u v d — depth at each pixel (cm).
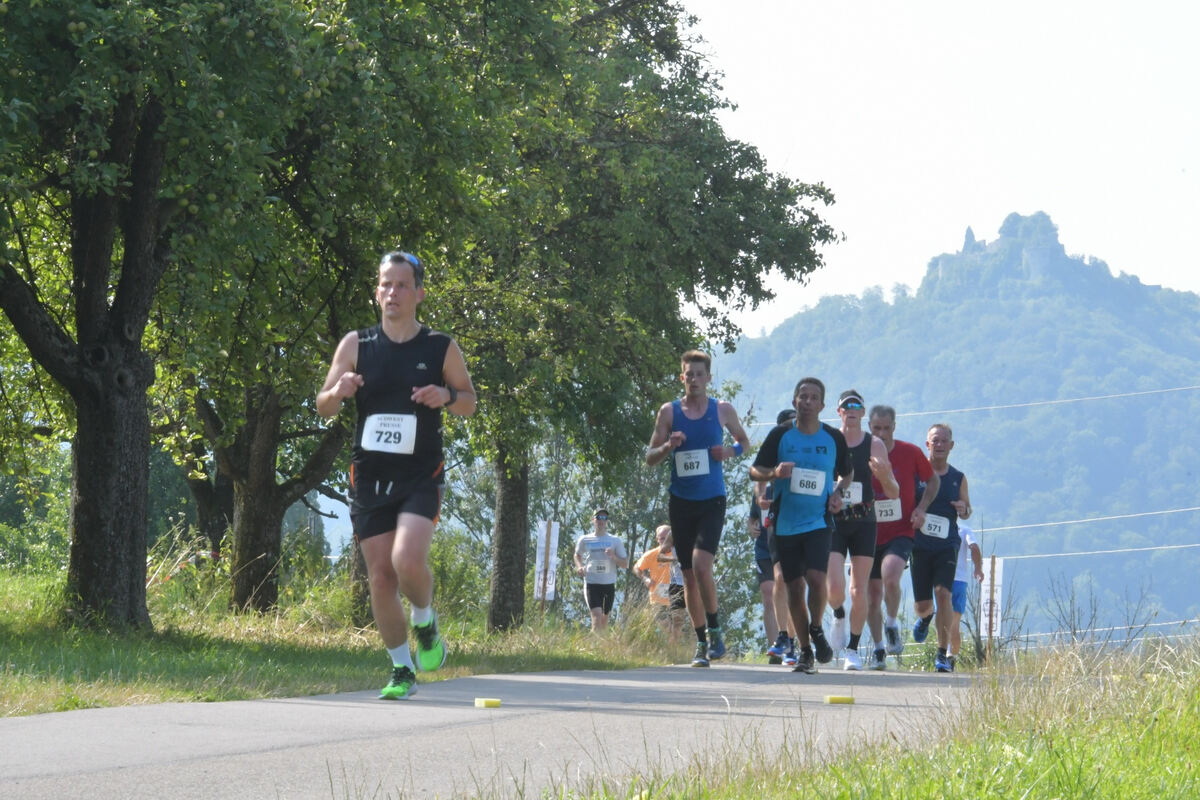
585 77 3500
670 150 4450
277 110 1939
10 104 1728
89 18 1728
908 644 2347
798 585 1783
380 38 2195
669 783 651
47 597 2166
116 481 2084
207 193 1938
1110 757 827
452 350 1080
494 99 2509
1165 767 812
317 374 2442
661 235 4162
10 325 2698
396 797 614
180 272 2044
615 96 4109
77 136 1889
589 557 3669
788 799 641
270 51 1886
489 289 3397
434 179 2330
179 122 1888
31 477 3006
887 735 884
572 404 4094
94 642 1819
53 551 5231
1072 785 713
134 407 2111
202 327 2155
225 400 2703
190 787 630
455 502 7400
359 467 1088
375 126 2119
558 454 7212
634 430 4188
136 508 2105
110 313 2111
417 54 2264
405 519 1075
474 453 4334
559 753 781
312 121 2136
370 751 766
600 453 4216
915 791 661
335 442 3319
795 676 1720
